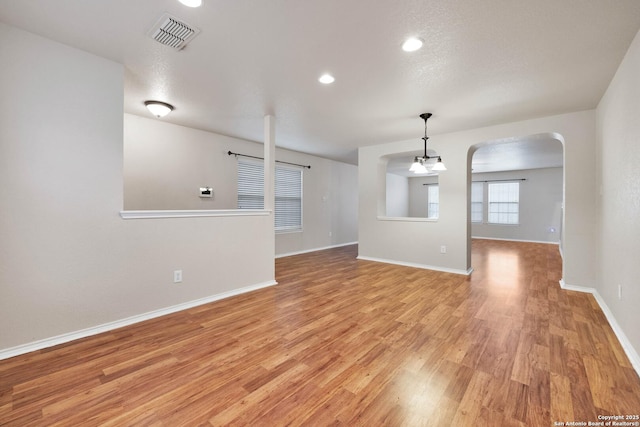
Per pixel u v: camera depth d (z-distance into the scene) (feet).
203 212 10.35
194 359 6.53
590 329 8.13
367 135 15.97
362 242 19.24
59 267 7.28
